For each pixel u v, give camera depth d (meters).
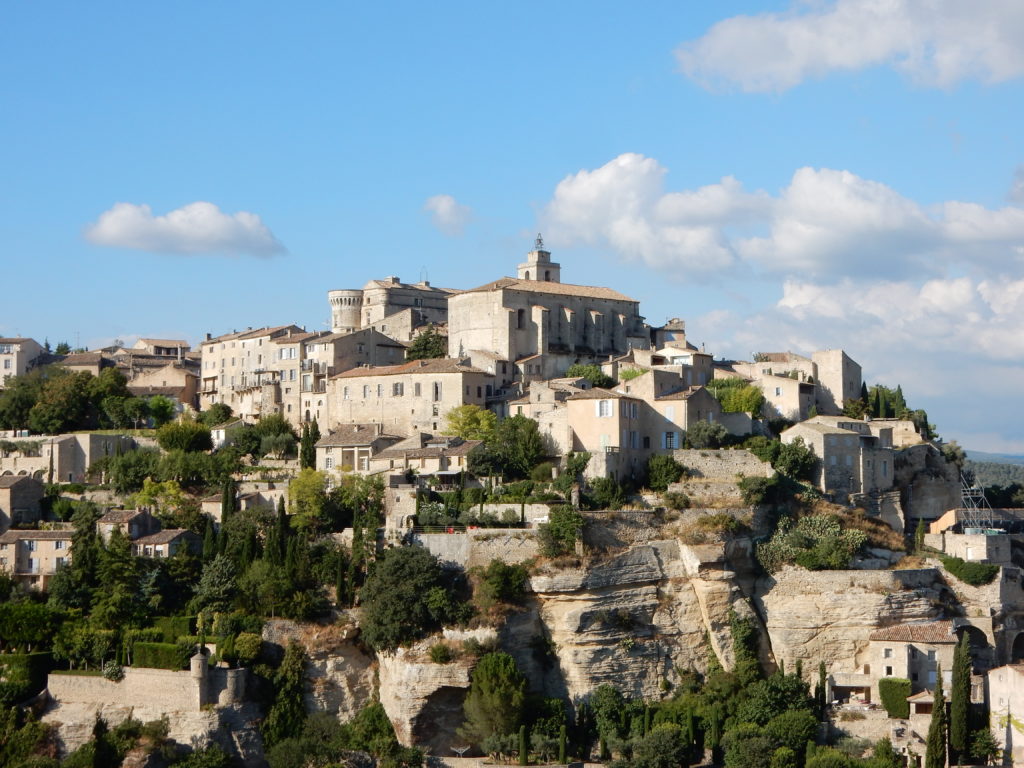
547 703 178.75
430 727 177.75
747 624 191.38
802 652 191.25
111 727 174.62
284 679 179.62
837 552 196.12
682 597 192.50
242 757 173.62
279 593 185.25
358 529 192.75
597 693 182.88
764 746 169.50
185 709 173.38
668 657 189.12
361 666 185.00
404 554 183.62
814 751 169.25
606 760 174.12
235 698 175.12
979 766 170.75
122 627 184.25
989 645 196.00
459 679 175.88
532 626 185.00
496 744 172.12
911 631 185.75
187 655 175.88
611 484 199.88
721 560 192.75
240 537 196.25
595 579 186.75
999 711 176.75
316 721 177.50
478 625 180.75
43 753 172.12
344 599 187.12
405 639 180.00
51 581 192.12
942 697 169.50
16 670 179.12
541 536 187.38
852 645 190.00
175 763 169.12
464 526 192.75
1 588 191.12
